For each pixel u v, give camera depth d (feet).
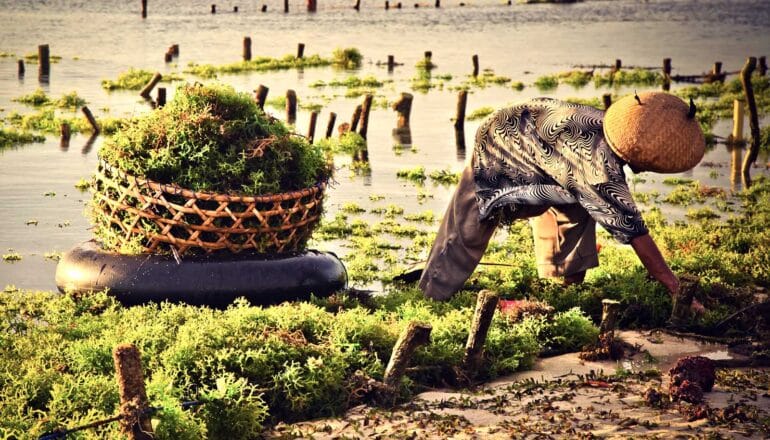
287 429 25.23
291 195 35.76
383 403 26.84
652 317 35.24
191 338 27.86
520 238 48.26
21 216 50.85
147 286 33.86
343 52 135.03
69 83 108.99
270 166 36.06
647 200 59.88
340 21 204.74
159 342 28.17
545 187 33.96
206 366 26.84
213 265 34.24
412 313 32.73
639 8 268.00
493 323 31.99
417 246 46.96
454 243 36.04
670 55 159.43
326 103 99.19
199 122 35.53
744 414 24.70
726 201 60.18
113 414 24.04
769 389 27.43
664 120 32.32
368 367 28.19
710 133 82.48
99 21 189.16
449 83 118.83
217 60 136.56
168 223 34.60
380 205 56.44
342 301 34.42
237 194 35.04
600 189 32.83
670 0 301.63
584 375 29.45
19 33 163.32
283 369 27.35
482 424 24.81
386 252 45.88
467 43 170.81
